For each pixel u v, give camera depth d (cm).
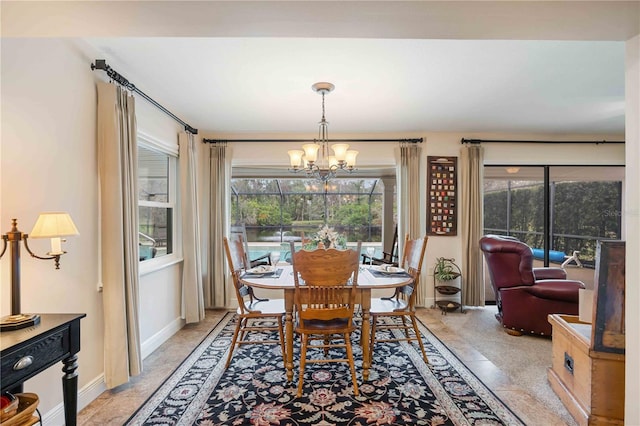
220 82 283
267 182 673
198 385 239
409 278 277
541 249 474
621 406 183
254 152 452
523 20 137
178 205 374
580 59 243
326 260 227
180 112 361
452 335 340
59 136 196
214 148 441
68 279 201
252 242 694
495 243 348
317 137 452
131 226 244
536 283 334
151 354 296
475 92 306
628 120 150
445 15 133
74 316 161
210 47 225
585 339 197
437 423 196
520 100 327
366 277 282
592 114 370
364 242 697
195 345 316
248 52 232
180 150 368
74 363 161
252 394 227
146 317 300
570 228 475
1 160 162
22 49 172
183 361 280
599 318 188
